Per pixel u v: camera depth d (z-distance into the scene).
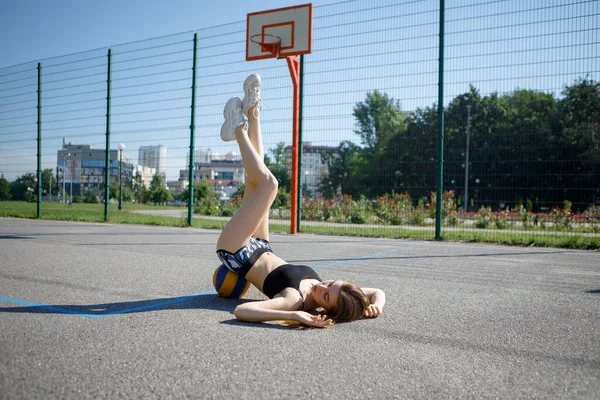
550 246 8.10
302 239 8.68
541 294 3.80
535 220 13.32
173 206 18.36
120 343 2.28
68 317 2.76
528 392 1.82
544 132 9.37
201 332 2.51
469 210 14.66
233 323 2.72
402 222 14.04
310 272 3.17
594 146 8.76
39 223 11.85
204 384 1.80
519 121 11.02
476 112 13.66
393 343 2.41
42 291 3.52
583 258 6.38
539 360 2.20
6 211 15.06
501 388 1.85
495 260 6.01
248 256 3.21
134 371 1.91
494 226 13.20
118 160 16.78
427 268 5.15
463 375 1.98
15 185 15.22
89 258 5.40
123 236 8.52
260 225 3.41
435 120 10.36
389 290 3.87
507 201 9.46
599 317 3.06
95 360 2.03
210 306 3.14
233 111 3.71
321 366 2.04
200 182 19.52
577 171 8.96
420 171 10.52
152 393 1.70
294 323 2.77
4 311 2.88
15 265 4.78
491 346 2.40
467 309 3.23
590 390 1.85
